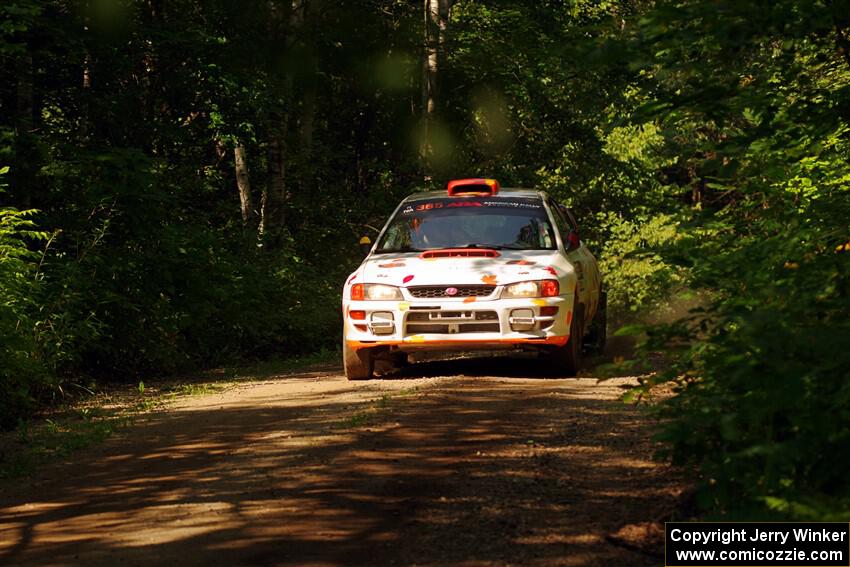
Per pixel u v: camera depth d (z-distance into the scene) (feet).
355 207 98.73
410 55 104.53
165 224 59.16
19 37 54.44
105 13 63.05
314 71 89.61
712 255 25.63
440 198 48.01
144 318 53.31
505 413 32.86
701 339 21.38
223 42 74.18
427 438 29.32
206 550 19.90
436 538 20.13
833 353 18.47
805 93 26.78
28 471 28.25
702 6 21.25
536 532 20.26
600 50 22.72
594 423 30.45
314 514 22.04
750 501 19.95
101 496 24.79
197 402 40.09
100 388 46.80
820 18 21.79
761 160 29.71
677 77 24.25
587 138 106.73
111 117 65.92
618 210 108.58
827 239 24.75
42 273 46.65
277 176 87.20
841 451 18.62
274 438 30.22
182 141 71.61
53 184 54.44
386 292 42.42
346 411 34.30
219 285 60.80
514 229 45.73
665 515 20.71
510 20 95.76
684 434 20.04
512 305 41.63
